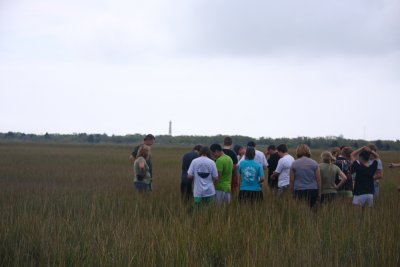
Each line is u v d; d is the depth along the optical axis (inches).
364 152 486.0
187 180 552.4
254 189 493.0
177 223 371.6
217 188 504.4
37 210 470.9
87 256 294.0
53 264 277.1
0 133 6176.2
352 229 366.6
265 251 299.3
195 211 438.3
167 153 2187.5
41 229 344.8
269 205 468.1
